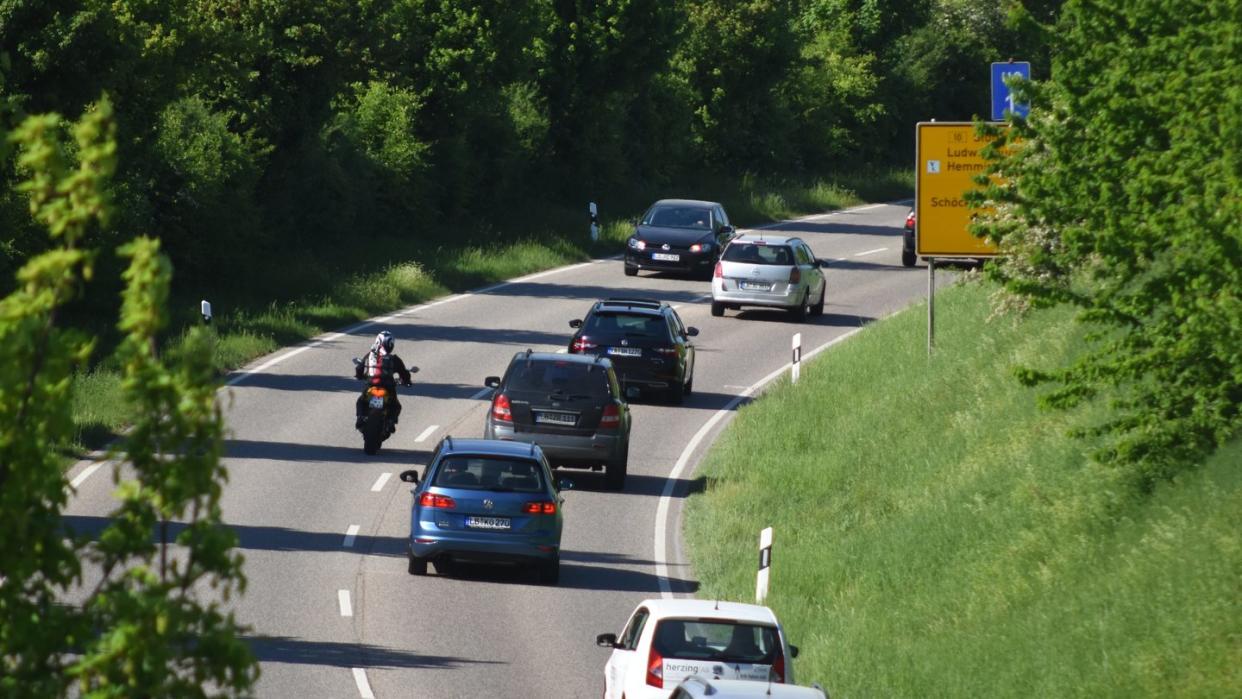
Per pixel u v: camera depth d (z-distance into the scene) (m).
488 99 198.25
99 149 21.84
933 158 105.00
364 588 70.31
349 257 164.38
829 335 144.50
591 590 73.25
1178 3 56.81
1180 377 56.22
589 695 57.31
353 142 172.88
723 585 73.88
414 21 187.88
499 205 199.88
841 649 58.91
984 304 120.38
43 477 22.20
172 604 21.30
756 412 111.69
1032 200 59.81
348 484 88.81
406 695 55.69
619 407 91.62
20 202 107.88
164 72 122.56
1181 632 46.75
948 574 66.19
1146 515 58.09
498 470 72.88
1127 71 56.53
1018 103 62.00
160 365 22.02
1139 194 54.31
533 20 197.88
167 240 138.50
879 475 88.62
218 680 22.14
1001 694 49.50
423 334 136.38
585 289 163.50
